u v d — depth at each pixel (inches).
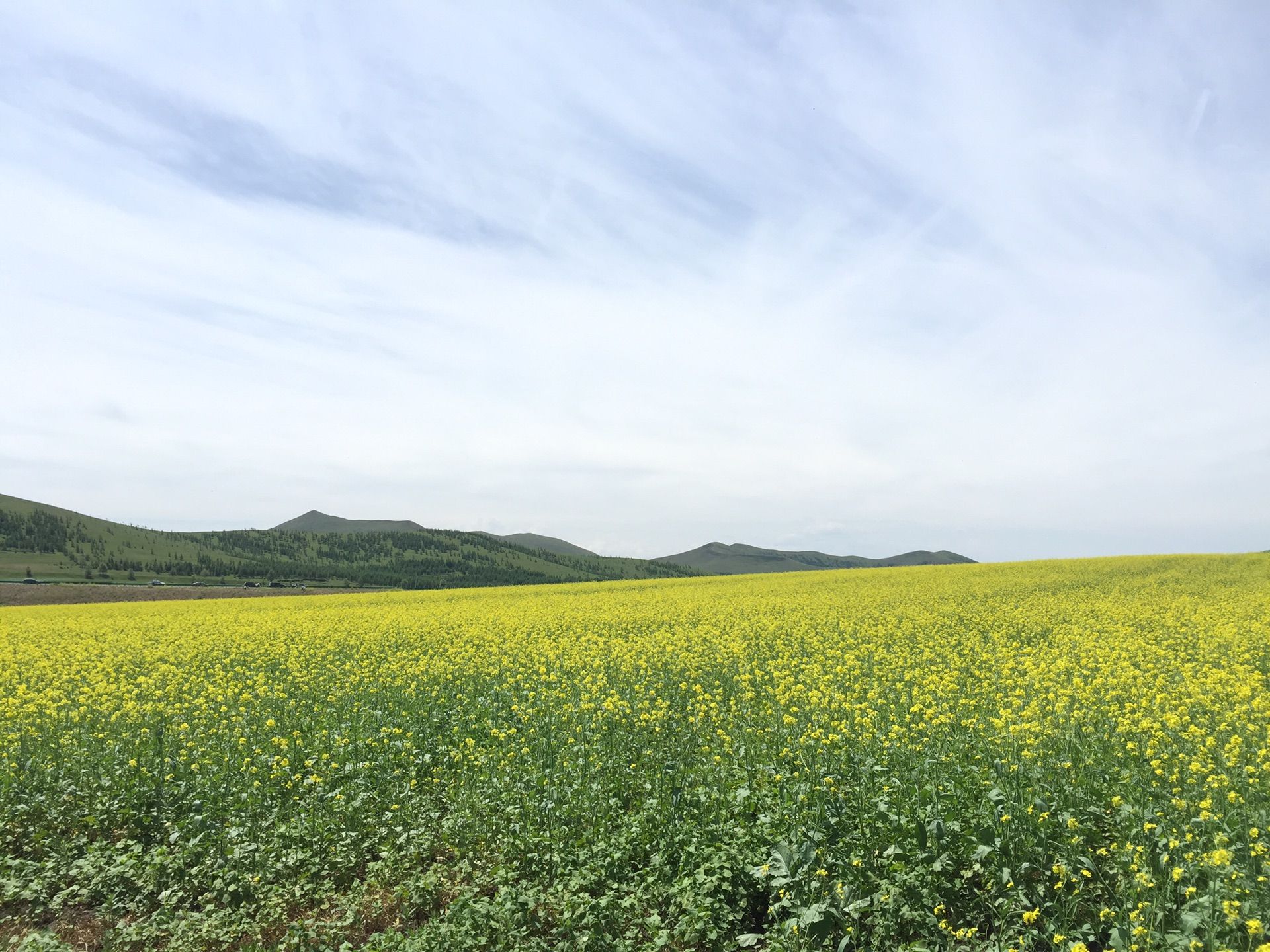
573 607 1334.9
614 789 418.9
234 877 362.9
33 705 598.2
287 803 438.0
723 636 926.4
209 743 514.3
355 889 355.6
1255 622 842.8
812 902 292.0
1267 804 307.7
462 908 319.9
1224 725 418.6
